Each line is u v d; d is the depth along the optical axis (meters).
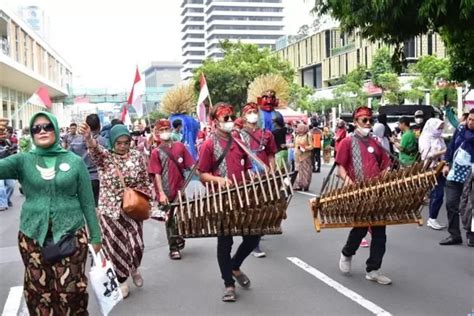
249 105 6.80
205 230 5.38
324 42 82.00
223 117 5.64
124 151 5.98
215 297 5.99
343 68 76.12
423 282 6.38
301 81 90.88
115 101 74.31
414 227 9.52
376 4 9.23
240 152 5.74
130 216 5.85
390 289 6.13
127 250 5.89
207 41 160.88
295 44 92.12
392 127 19.83
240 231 5.37
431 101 37.69
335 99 52.81
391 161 6.24
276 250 8.05
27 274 4.28
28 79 40.75
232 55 45.34
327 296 5.92
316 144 19.91
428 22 10.71
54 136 4.29
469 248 8.02
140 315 5.50
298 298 5.87
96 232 4.46
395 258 7.48
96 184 7.82
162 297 6.04
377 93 53.06
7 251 8.57
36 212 4.20
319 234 9.13
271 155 6.81
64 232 4.22
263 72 43.62
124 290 6.02
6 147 11.72
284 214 5.32
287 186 5.23
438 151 8.94
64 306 4.25
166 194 7.47
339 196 5.61
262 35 155.50
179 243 7.68
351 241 6.46
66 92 64.44
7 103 42.09
